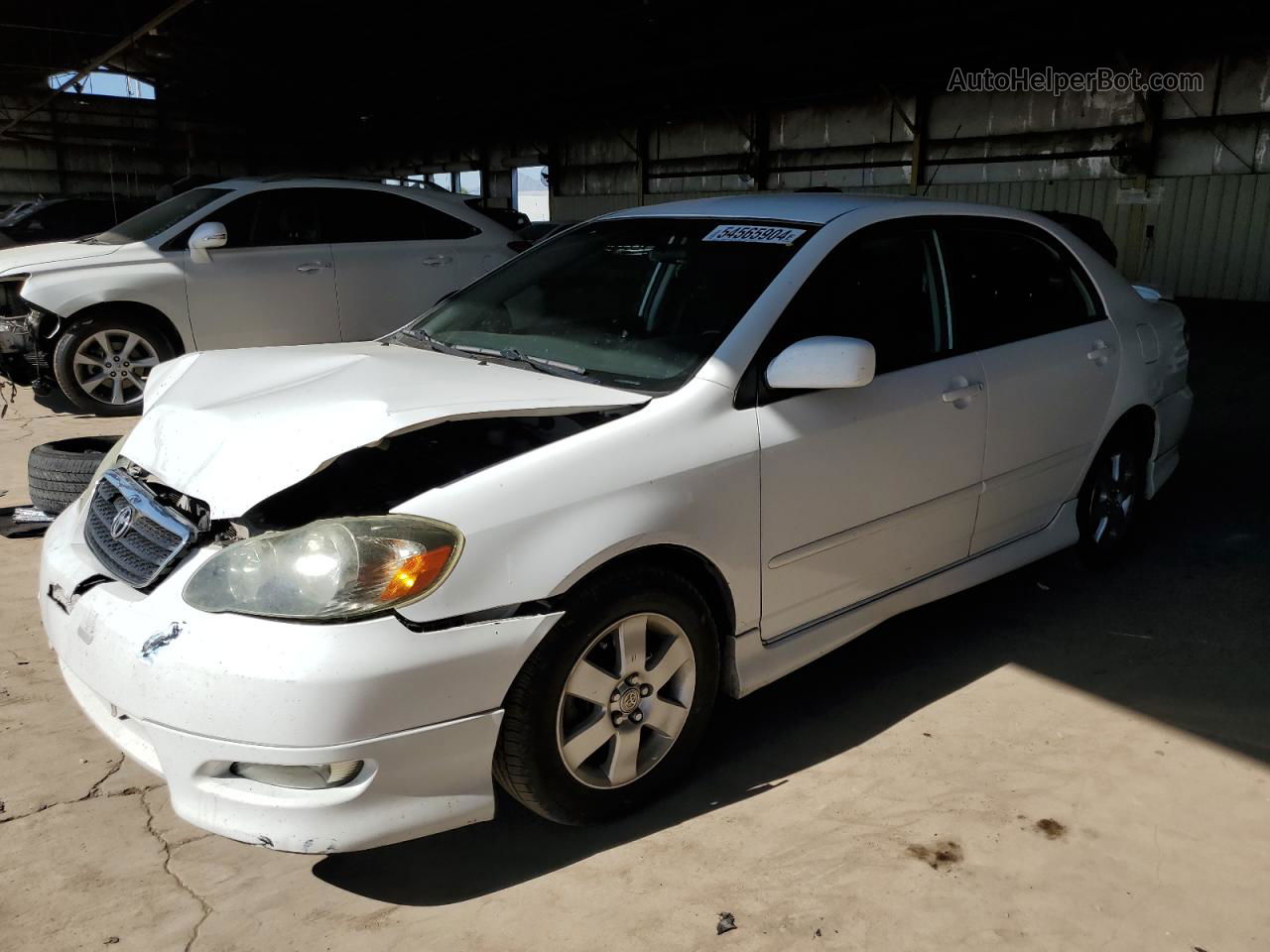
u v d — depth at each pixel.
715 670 2.68
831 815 2.59
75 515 2.79
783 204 3.43
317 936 2.18
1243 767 2.81
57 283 6.80
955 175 16.09
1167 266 13.78
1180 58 13.16
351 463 2.58
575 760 2.41
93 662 2.27
